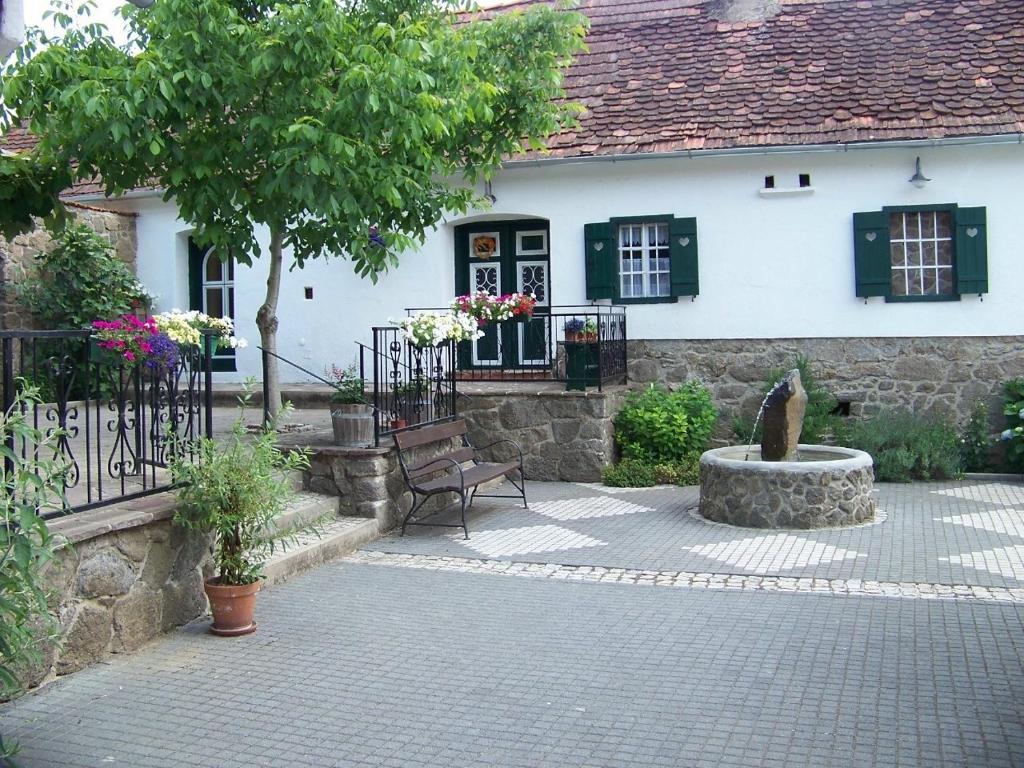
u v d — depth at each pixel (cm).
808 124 1224
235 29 782
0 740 404
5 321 1275
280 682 522
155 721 472
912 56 1307
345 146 768
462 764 424
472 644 581
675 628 608
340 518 864
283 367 1438
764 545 825
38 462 418
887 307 1215
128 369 684
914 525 898
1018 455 1159
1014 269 1183
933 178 1195
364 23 889
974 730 451
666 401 1183
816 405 1192
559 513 967
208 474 591
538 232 1380
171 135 841
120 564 572
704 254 1263
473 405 1171
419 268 1378
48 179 813
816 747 436
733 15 1456
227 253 910
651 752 433
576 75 1420
